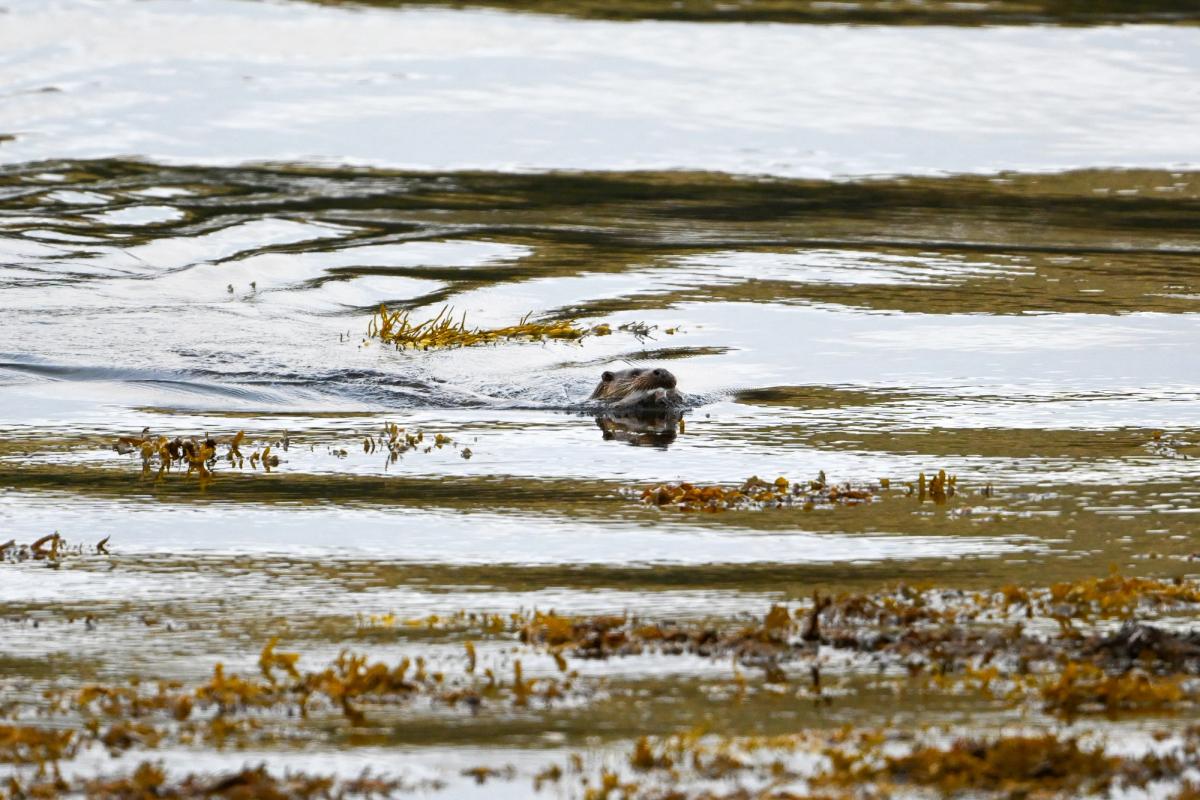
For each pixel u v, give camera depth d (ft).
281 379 81.76
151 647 46.73
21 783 37.32
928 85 173.88
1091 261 112.88
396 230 116.37
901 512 61.26
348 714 41.75
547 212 125.08
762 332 92.89
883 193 135.23
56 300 93.30
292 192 127.95
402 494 63.98
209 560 55.21
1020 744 38.78
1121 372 84.58
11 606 50.26
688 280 105.09
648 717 41.63
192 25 188.65
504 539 57.88
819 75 176.96
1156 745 40.04
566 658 45.85
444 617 49.49
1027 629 48.14
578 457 70.03
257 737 40.29
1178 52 187.52
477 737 40.32
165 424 74.59
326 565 54.80
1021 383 82.64
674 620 49.14
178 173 132.67
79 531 58.70
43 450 70.03
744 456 70.28
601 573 53.98
